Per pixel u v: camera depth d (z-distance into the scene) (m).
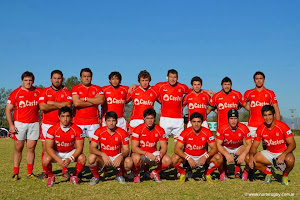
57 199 4.70
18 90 6.55
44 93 6.73
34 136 6.67
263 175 6.95
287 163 5.70
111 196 4.88
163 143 6.14
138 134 6.07
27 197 4.82
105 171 6.57
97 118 7.32
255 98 7.54
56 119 6.84
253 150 5.96
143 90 7.75
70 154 6.11
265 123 5.96
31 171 6.67
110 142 5.96
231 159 5.95
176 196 4.85
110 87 7.52
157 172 6.12
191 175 6.68
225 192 5.14
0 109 57.34
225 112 7.57
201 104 7.78
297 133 49.19
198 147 6.07
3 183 6.02
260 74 7.48
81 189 5.42
